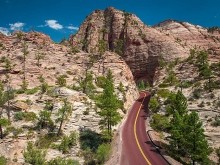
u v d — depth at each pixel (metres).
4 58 112.06
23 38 134.75
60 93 80.31
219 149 62.00
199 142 52.19
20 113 70.75
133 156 51.69
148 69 175.75
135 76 178.50
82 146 62.69
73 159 58.91
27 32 144.88
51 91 83.12
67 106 68.38
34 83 97.38
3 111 72.56
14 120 69.44
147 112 91.94
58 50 129.25
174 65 135.00
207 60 118.75
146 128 73.69
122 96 95.25
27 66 108.56
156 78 141.00
